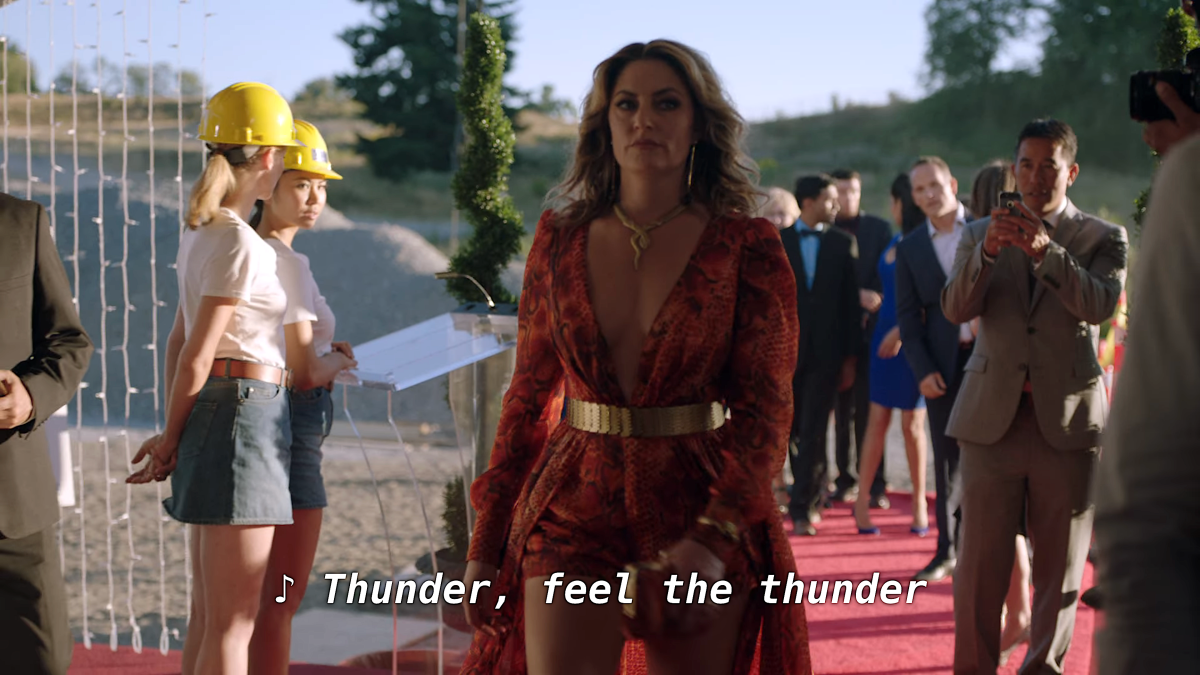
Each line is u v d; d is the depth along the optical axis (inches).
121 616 196.7
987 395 137.4
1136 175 2020.2
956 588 140.6
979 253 134.7
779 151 2279.8
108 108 1046.4
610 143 93.0
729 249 86.4
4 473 117.3
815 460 247.6
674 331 84.9
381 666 161.5
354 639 176.2
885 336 240.8
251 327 122.0
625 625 80.6
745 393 85.7
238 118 126.2
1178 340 39.4
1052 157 136.6
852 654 165.9
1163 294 40.1
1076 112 2212.1
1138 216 135.2
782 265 86.7
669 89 89.0
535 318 92.5
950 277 141.7
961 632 139.0
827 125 2456.9
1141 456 39.6
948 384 198.4
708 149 91.9
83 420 406.3
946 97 2393.0
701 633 81.6
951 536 208.1
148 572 224.7
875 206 1643.7
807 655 86.9
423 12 1996.8
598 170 93.2
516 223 183.9
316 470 138.5
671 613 79.5
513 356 160.9
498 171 183.2
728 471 83.7
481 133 182.1
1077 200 1691.7
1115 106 2186.3
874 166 2097.7
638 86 89.2
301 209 142.8
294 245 587.8
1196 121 82.8
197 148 956.6
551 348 92.6
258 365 122.6
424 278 564.1
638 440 85.5
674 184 90.5
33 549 121.3
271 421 122.9
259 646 136.9
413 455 304.3
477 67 182.2
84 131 949.8
